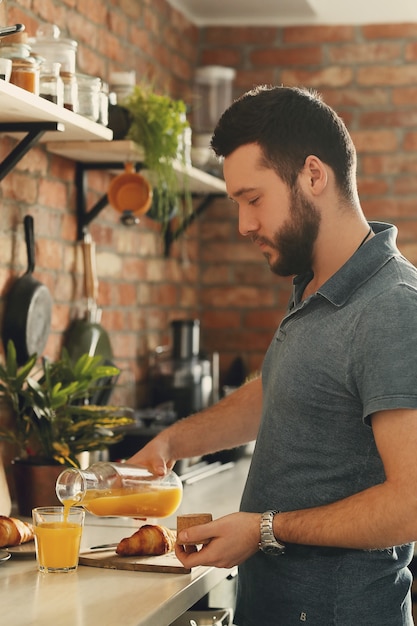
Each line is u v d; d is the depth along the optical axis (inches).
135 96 111.0
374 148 160.1
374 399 60.4
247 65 162.4
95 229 122.9
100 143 104.7
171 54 151.0
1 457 90.1
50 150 106.0
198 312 164.9
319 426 65.9
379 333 61.6
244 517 65.7
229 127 67.0
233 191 67.6
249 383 84.7
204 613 76.9
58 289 111.2
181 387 133.3
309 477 66.6
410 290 62.7
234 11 157.4
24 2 101.0
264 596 68.9
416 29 158.4
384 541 60.0
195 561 66.0
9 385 90.5
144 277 140.6
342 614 65.9
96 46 121.3
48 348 109.0
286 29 161.5
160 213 119.0
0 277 98.3
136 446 111.0
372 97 159.9
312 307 66.9
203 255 165.2
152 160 108.2
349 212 67.6
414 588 108.1
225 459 127.3
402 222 159.8
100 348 117.6
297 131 65.3
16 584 66.9
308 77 161.2
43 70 88.8
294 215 65.9
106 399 116.0
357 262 65.4
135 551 73.5
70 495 70.7
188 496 104.8
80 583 67.4
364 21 159.3
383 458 60.8
